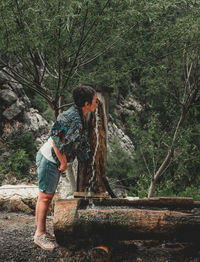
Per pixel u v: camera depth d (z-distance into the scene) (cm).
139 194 852
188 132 657
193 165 941
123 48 514
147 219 247
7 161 1027
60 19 372
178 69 644
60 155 260
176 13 546
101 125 314
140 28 473
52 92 543
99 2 400
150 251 274
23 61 477
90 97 266
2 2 370
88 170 308
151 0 422
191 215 249
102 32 456
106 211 254
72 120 258
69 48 455
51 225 410
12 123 1147
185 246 281
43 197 280
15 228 374
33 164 1102
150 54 518
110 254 255
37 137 1220
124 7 423
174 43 526
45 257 269
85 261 259
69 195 629
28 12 377
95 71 533
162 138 682
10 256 271
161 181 962
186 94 680
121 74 522
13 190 532
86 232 253
